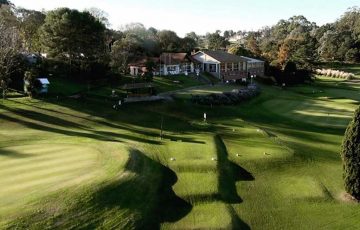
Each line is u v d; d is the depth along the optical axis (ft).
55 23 242.78
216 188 98.12
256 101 244.01
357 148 99.35
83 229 73.61
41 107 176.24
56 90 206.08
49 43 247.09
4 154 103.40
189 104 206.08
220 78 310.24
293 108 230.89
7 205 73.46
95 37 258.98
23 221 70.03
